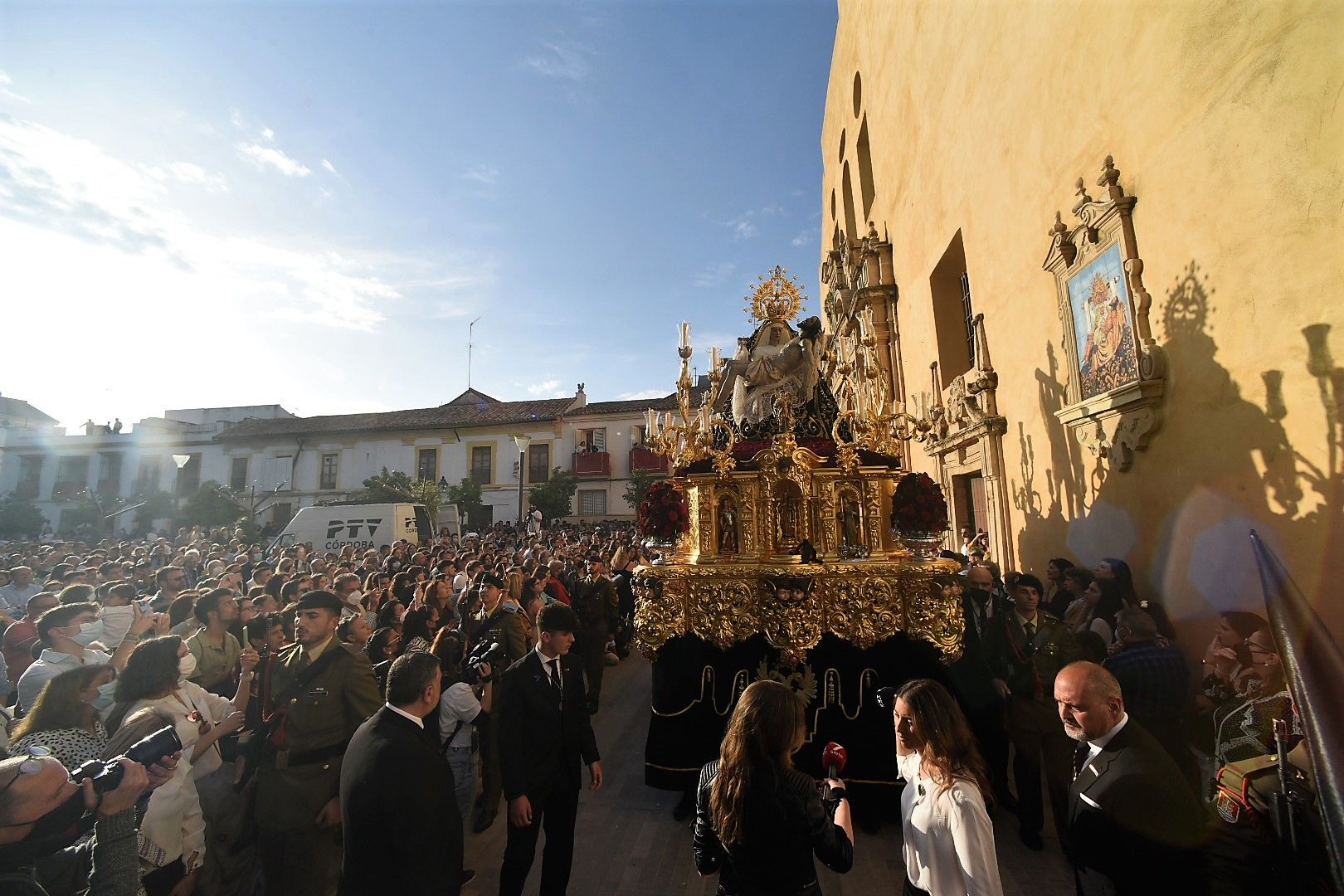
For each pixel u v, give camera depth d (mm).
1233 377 4297
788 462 5496
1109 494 5965
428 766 2693
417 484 29969
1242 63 4121
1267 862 2146
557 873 3697
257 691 4148
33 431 43062
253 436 38375
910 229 12625
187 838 3467
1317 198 3615
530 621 7660
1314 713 1555
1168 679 3844
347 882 2549
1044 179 6996
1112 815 2227
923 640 4996
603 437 36188
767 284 6812
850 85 18359
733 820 2248
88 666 3115
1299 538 3754
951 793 2344
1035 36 7129
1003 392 8477
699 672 5332
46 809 2131
